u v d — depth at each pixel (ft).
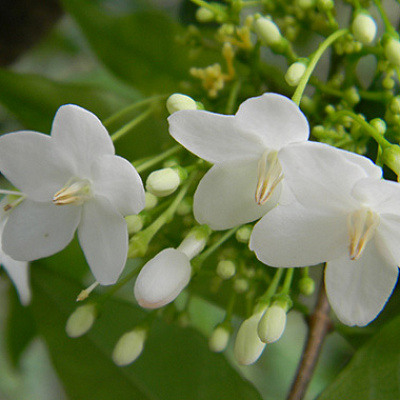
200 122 0.58
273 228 0.59
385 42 0.63
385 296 0.59
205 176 0.60
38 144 0.61
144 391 0.65
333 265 0.60
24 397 1.04
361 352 0.63
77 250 0.71
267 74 0.68
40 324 0.67
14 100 0.71
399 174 0.59
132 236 0.63
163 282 0.59
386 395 0.62
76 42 0.91
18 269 0.64
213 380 0.65
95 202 0.61
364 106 0.67
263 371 0.99
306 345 0.66
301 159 0.57
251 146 0.59
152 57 0.72
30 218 0.62
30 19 0.74
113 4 0.79
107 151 0.59
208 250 0.62
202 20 0.68
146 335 0.63
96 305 0.63
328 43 0.61
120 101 0.71
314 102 0.66
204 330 0.79
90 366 0.66
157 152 0.70
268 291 0.61
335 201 0.58
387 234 0.59
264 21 0.64
